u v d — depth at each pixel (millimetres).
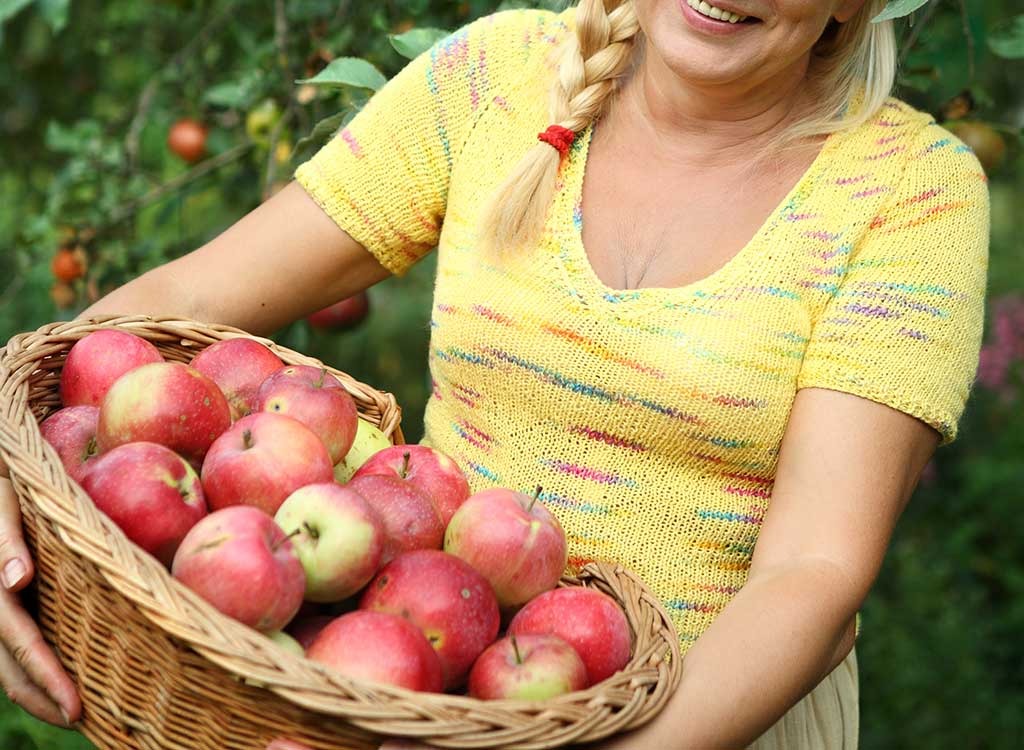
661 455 2441
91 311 2674
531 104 2660
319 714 1807
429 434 2697
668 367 2377
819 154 2498
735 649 2066
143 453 2049
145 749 1986
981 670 6121
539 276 2479
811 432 2346
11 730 4188
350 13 4223
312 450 2154
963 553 6941
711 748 1996
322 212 2775
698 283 2414
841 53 2564
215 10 5371
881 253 2408
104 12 5977
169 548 2008
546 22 2760
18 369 2326
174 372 2217
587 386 2422
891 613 6488
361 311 4434
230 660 1772
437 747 1783
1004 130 3316
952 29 3350
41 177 6742
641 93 2613
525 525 2150
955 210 2428
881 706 5988
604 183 2582
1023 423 7793
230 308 2775
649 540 2455
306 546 2010
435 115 2723
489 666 1957
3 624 2104
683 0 2371
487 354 2512
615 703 1912
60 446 2254
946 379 2344
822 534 2260
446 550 2195
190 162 4812
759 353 2371
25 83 6332
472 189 2658
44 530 2002
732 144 2539
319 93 4066
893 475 2316
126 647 1938
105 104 6520
